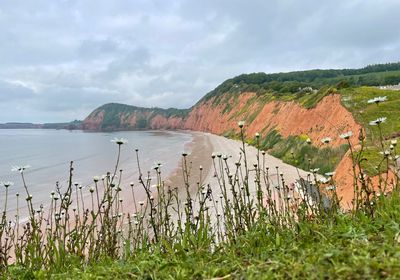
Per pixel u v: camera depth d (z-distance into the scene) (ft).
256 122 284.61
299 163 130.41
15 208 94.73
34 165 206.39
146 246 15.58
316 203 18.07
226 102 492.95
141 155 238.07
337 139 120.37
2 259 16.85
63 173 169.27
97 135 646.33
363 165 44.88
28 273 14.53
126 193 103.96
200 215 16.81
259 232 14.16
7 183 22.17
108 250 17.06
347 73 573.33
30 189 128.36
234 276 10.15
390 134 87.10
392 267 8.60
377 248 9.79
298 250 11.03
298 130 164.45
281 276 9.31
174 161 184.65
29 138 560.61
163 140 399.24
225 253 13.08
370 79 406.21
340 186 61.52
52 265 15.61
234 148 227.81
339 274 8.84
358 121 116.67
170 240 15.76
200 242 14.60
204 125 544.21
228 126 406.41
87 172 168.14
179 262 11.84
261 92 380.78
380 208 14.43
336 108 144.46
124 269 12.14
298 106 187.93
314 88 315.99
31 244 16.88
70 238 18.33
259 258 11.38
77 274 13.29
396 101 124.67
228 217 17.53
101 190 114.93
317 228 13.33
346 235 11.44
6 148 345.72
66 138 551.18
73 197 103.81
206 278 10.39
